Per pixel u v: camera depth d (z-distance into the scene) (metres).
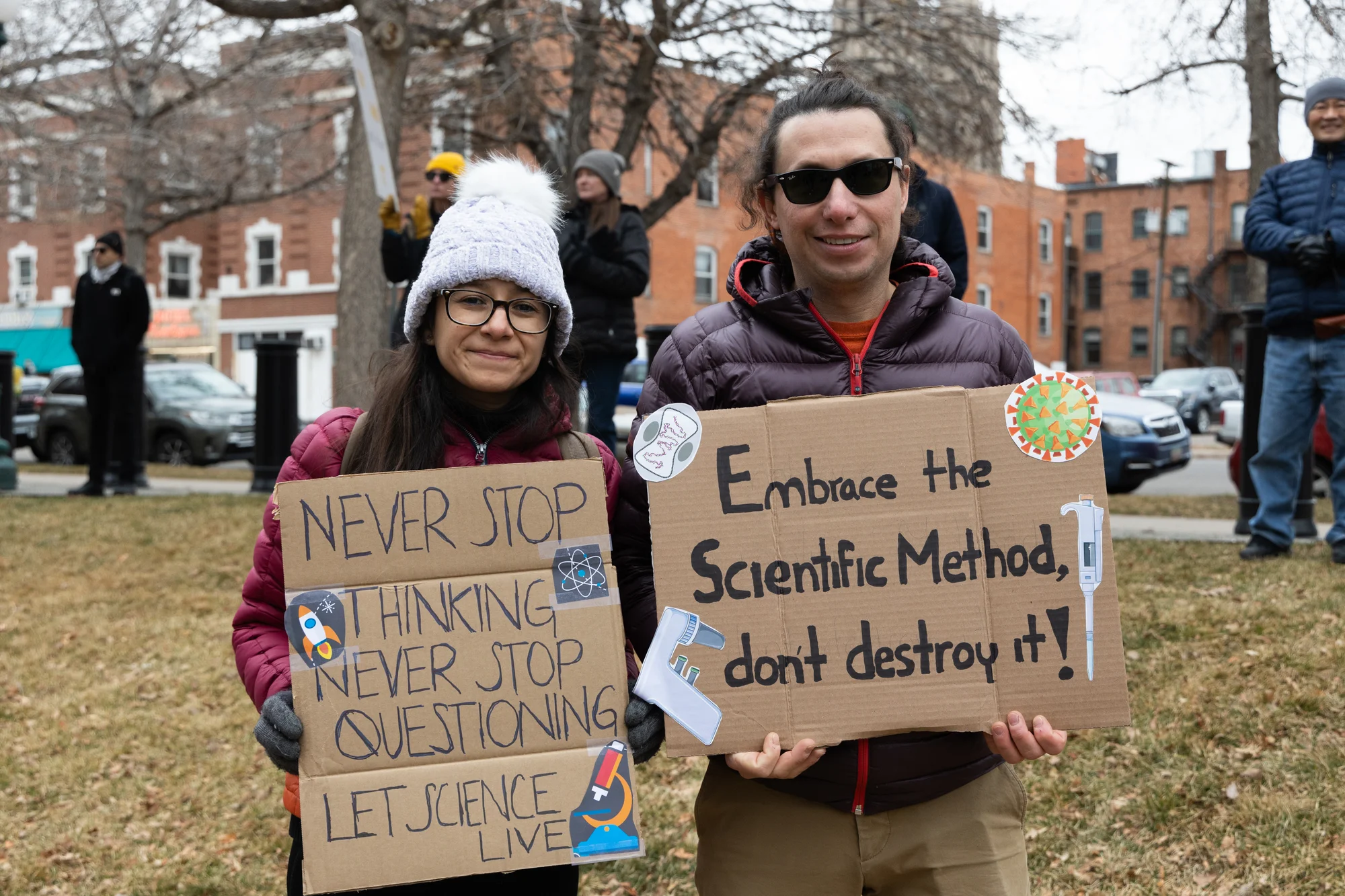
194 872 3.40
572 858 1.78
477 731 1.79
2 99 17.02
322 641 1.79
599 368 5.43
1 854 3.51
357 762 1.77
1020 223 42.78
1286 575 4.90
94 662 5.08
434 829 1.76
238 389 17.16
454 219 1.93
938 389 1.80
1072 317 50.56
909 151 1.98
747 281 2.08
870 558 1.78
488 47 12.93
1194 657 4.07
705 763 3.88
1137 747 3.51
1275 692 3.67
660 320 30.33
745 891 1.93
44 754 4.18
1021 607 1.77
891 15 12.63
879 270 1.96
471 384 1.93
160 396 16.25
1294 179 5.07
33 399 20.17
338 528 1.80
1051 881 2.97
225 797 3.85
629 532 2.01
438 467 1.94
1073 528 1.77
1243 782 3.24
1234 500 9.37
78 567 6.66
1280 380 5.21
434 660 1.80
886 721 1.77
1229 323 47.75
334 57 16.81
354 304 10.06
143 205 20.58
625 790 1.79
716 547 1.79
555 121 14.03
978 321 2.01
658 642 1.78
